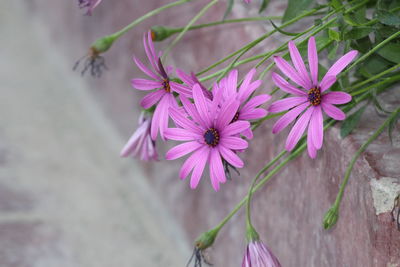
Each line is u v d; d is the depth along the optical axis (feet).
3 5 8.02
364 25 2.48
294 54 2.30
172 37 3.80
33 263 3.87
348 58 2.25
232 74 2.35
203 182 3.67
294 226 2.89
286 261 2.97
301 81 2.30
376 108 2.63
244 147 2.27
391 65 2.60
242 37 3.18
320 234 2.70
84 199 4.51
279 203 2.99
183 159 3.88
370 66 2.61
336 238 2.60
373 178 2.38
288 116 2.30
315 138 2.28
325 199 2.64
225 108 2.28
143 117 2.68
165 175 4.18
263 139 3.04
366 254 2.43
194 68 3.60
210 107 2.30
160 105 2.47
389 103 2.66
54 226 4.22
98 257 3.98
